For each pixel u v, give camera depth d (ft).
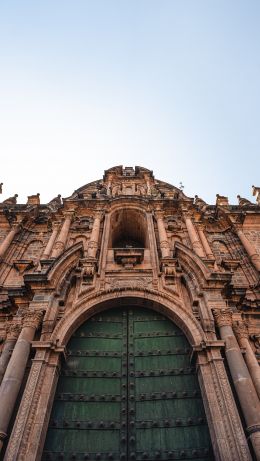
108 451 34.19
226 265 59.00
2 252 59.88
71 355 42.29
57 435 35.01
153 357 42.70
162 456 33.73
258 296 52.85
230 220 70.28
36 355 37.04
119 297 46.03
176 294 45.98
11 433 30.48
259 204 80.18
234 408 32.12
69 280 47.93
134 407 37.76
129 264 51.34
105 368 41.60
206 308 42.50
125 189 81.30
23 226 68.95
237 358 36.29
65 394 38.40
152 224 62.95
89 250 54.03
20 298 45.73
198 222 67.62
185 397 38.24
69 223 64.54
